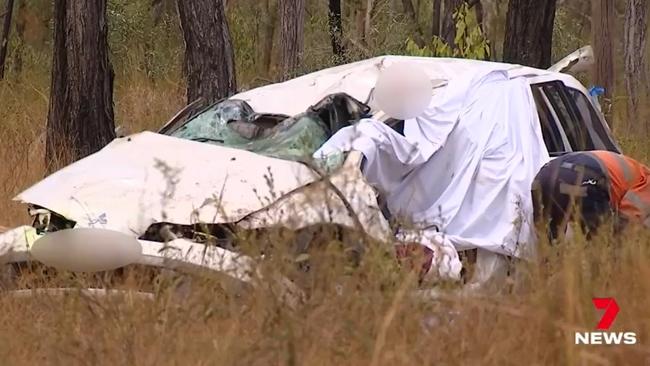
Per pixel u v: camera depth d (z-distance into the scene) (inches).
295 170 425.1
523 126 493.7
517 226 440.8
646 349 333.4
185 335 328.2
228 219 392.5
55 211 416.8
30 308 365.4
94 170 442.3
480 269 443.8
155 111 1069.1
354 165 422.3
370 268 350.0
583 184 447.2
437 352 325.4
